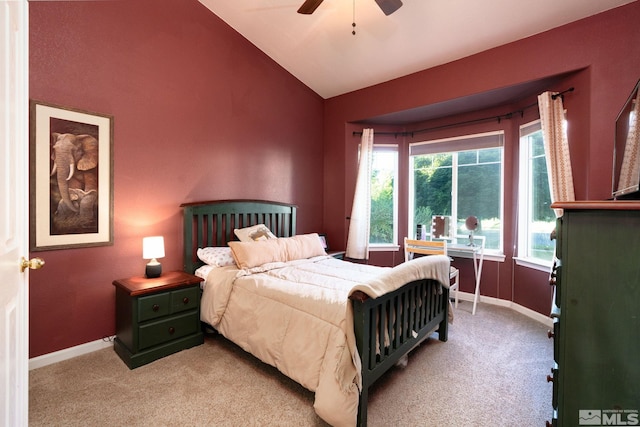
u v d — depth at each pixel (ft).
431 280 8.09
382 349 5.76
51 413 5.34
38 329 6.88
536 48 8.79
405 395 6.02
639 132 4.86
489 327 9.55
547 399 5.91
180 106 9.37
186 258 9.28
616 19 7.57
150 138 8.70
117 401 5.70
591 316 3.24
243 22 10.46
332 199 14.49
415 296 7.29
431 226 12.88
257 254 8.81
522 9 8.04
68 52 7.14
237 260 8.59
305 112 13.75
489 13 8.34
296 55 11.82
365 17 9.36
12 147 3.13
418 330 7.36
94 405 5.58
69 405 5.57
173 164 9.23
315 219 14.34
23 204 3.48
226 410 5.50
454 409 5.61
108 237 7.88
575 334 3.32
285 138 12.85
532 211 10.96
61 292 7.18
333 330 5.29
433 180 13.66
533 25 8.49
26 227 3.58
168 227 9.15
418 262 7.27
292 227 12.87
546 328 9.45
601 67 7.79
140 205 8.53
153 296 7.25
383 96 12.53
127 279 7.91
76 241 7.32
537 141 10.66
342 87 13.48
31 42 6.60
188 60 9.54
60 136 7.03
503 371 6.95
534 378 6.66
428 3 8.33
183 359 7.35
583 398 3.29
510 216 11.59
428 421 5.28
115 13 7.93
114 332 8.04
